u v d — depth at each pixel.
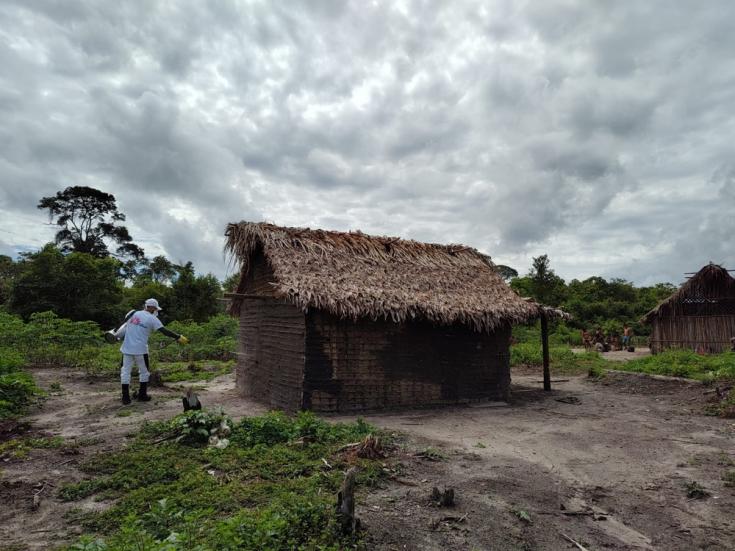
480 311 10.99
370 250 11.96
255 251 12.02
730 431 8.87
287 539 3.96
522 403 11.76
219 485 5.30
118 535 3.98
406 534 4.39
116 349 19.28
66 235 57.25
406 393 10.63
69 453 6.48
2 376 9.70
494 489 5.66
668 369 15.55
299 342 10.00
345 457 6.30
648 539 4.73
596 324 40.78
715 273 23.30
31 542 4.16
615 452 7.47
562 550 4.43
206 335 23.11
